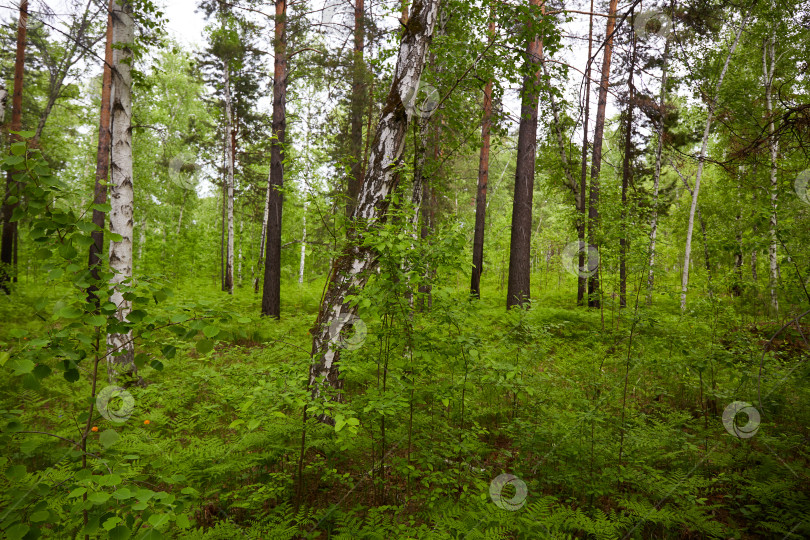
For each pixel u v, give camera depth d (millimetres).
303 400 2766
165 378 5328
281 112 10062
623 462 3643
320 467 3547
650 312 4465
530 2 5305
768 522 2934
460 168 15906
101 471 2262
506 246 18969
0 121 4098
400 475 3617
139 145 20234
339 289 4168
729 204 12664
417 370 3281
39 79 12227
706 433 3924
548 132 12938
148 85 5996
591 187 11688
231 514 3125
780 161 4848
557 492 3559
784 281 4648
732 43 11602
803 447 3600
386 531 2707
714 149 12617
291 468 3602
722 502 3416
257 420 2605
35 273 10672
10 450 2902
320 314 4227
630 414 4281
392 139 4414
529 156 9422
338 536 2646
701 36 4969
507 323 7195
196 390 4543
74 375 1913
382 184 4395
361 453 3686
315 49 10078
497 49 5883
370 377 4469
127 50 5648
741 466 3662
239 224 24141
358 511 3160
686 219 18516
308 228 20125
